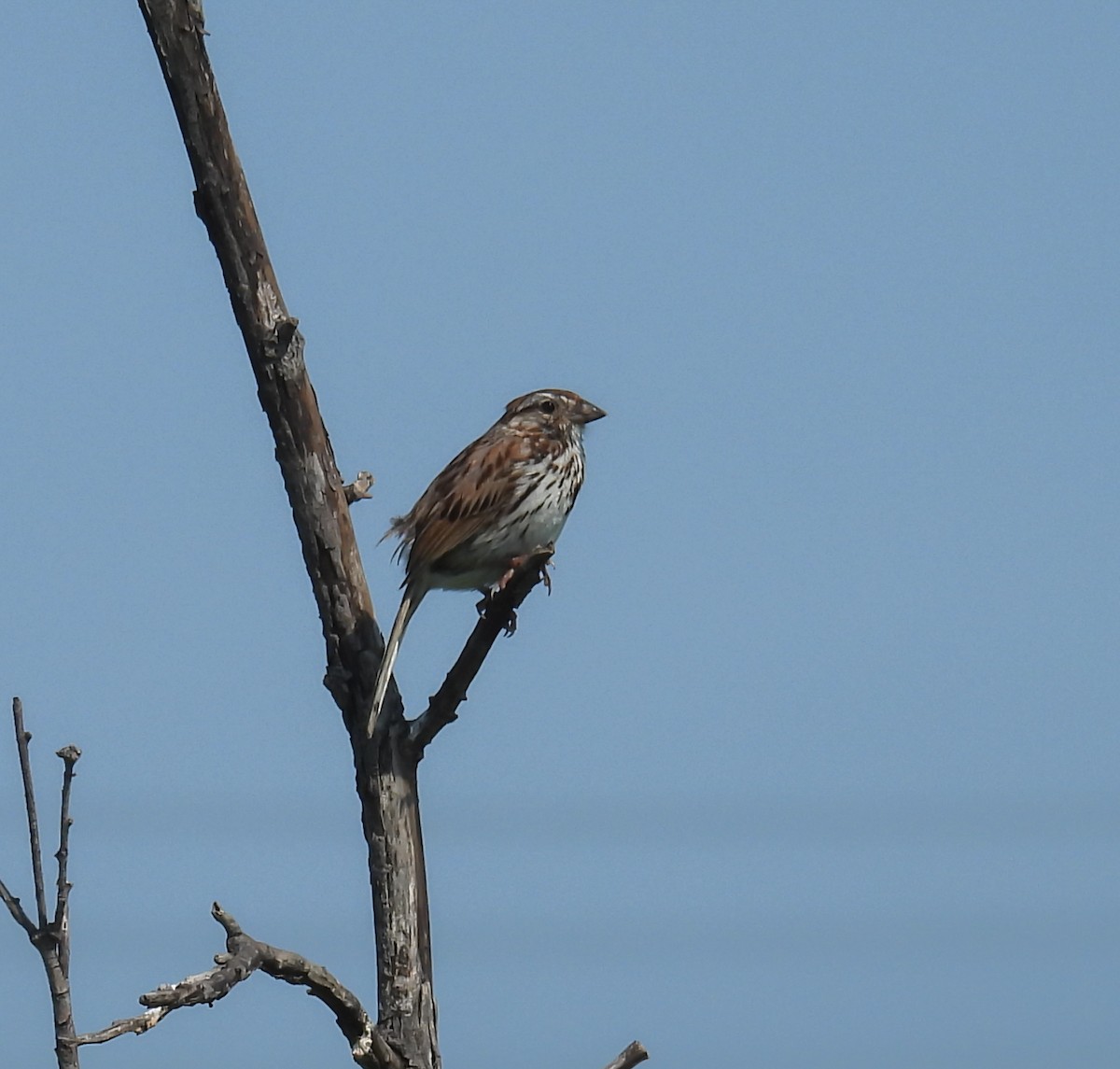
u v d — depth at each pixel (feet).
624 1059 36.96
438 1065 37.09
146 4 34.96
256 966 30.73
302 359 36.83
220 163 35.76
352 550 37.81
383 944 37.17
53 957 27.96
